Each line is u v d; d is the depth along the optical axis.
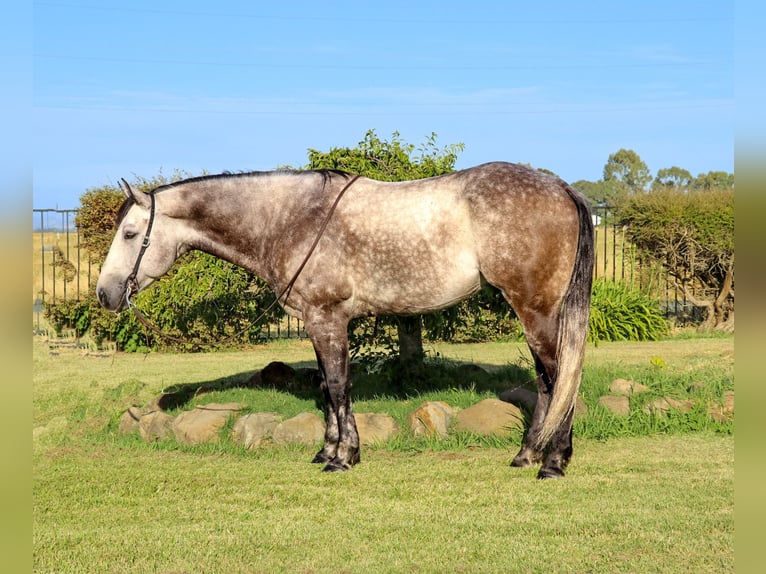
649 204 14.70
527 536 4.45
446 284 5.75
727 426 6.88
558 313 5.52
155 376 10.72
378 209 5.89
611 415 6.93
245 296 9.63
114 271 6.24
